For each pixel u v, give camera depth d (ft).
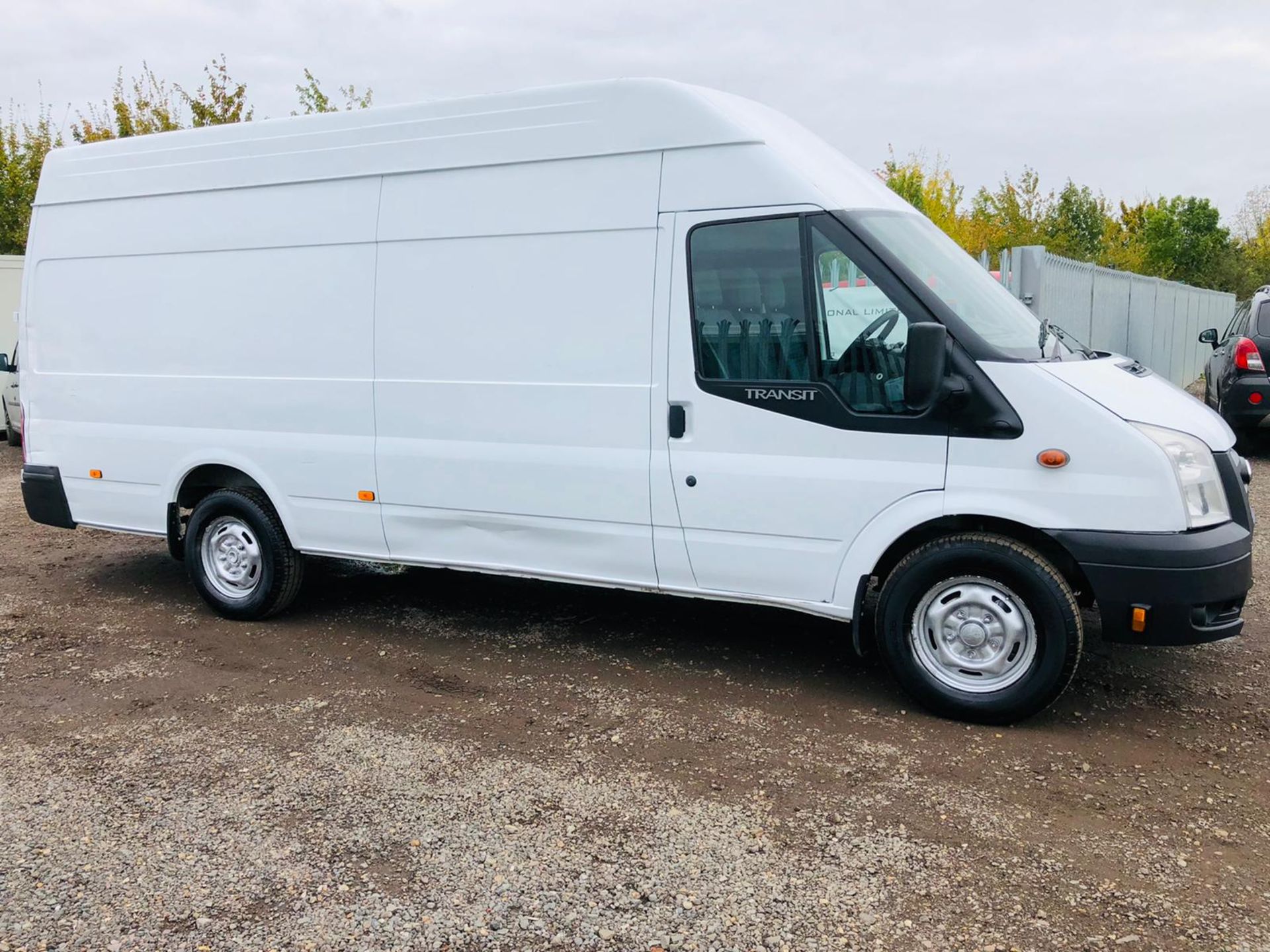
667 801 12.42
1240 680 16.08
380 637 18.92
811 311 14.48
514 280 16.40
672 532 15.76
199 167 19.04
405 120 17.16
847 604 14.83
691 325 15.20
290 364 18.51
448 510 17.46
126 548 26.55
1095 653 17.30
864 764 13.30
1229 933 9.77
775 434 14.84
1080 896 10.37
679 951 9.62
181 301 19.45
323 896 10.56
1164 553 13.12
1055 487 13.52
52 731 14.88
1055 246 89.45
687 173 15.12
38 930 10.09
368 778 13.16
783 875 10.80
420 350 17.28
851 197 15.03
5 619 20.42
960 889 10.52
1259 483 32.42
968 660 14.43
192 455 19.69
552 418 16.31
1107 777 12.90
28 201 70.64
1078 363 14.42
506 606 20.66
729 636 18.53
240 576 19.98
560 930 9.96
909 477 14.15
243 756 13.89
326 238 17.94
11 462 41.06
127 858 11.35
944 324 13.85
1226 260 110.93
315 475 18.52
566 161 15.93
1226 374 36.88
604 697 15.76
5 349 48.16
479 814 12.18
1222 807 12.16
